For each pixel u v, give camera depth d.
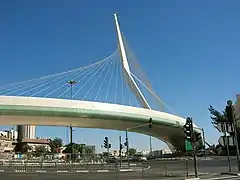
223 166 39.94
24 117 75.81
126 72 107.62
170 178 24.94
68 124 87.69
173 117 102.56
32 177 28.94
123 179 24.95
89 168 38.66
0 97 72.00
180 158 79.38
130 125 93.81
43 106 74.75
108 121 86.12
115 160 45.16
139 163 48.72
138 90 104.81
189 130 26.31
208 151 96.00
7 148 163.75
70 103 78.25
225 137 28.98
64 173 34.00
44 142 184.50
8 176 30.64
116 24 111.50
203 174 28.34
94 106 81.50
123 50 109.88
